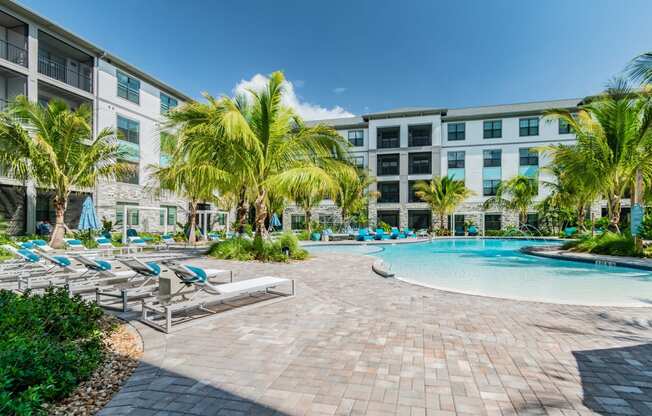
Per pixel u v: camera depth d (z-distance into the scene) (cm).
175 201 2825
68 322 383
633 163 1314
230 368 322
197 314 505
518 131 3406
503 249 2008
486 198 3472
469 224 3384
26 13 1809
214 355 353
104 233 1978
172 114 1241
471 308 543
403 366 327
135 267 587
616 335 415
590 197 1573
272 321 472
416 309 538
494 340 397
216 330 433
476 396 272
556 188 2511
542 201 3053
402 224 3669
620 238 1377
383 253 1789
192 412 247
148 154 2558
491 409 254
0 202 1830
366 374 310
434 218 3478
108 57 2239
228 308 539
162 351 363
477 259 1488
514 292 771
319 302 585
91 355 321
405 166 3688
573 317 492
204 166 1130
